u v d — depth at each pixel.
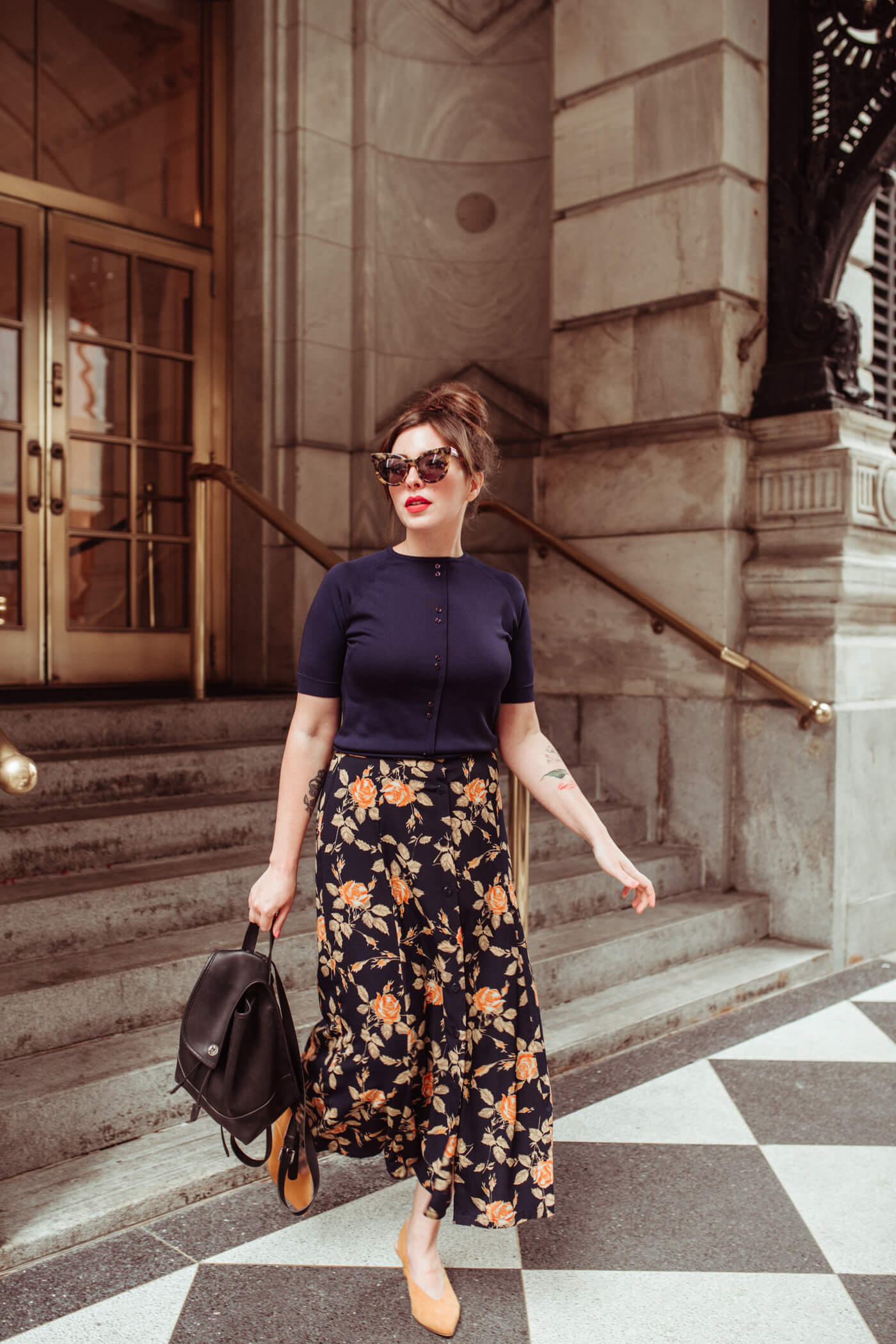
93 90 4.73
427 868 1.72
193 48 5.05
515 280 5.14
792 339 3.95
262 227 4.91
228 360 5.13
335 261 4.98
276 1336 1.72
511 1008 1.79
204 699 3.90
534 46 5.06
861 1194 2.22
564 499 4.27
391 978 1.72
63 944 2.60
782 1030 3.16
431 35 5.09
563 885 3.51
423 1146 1.80
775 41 3.97
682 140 3.88
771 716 3.83
